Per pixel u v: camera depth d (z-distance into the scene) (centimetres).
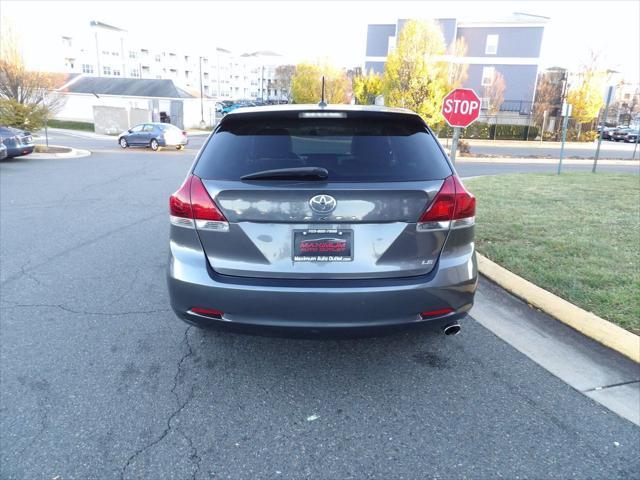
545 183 1095
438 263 264
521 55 3838
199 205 260
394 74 2467
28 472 218
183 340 347
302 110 279
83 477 216
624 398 276
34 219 747
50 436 243
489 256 505
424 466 223
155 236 648
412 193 253
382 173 261
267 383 293
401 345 341
